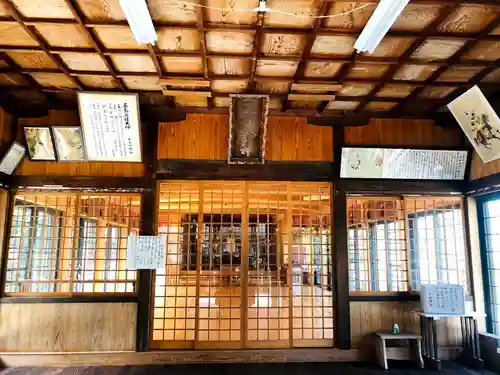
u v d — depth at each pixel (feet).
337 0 9.50
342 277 16.55
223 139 17.07
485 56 12.48
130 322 15.83
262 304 25.32
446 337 16.49
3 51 12.28
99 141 15.83
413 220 17.93
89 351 15.55
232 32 11.10
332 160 17.26
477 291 16.76
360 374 14.35
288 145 17.20
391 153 16.99
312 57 12.53
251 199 20.58
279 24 10.80
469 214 17.25
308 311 23.24
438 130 17.65
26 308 15.66
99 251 24.29
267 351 15.83
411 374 14.39
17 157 16.14
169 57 12.53
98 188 16.53
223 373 14.38
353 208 18.26
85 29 10.91
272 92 15.40
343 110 17.25
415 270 17.56
